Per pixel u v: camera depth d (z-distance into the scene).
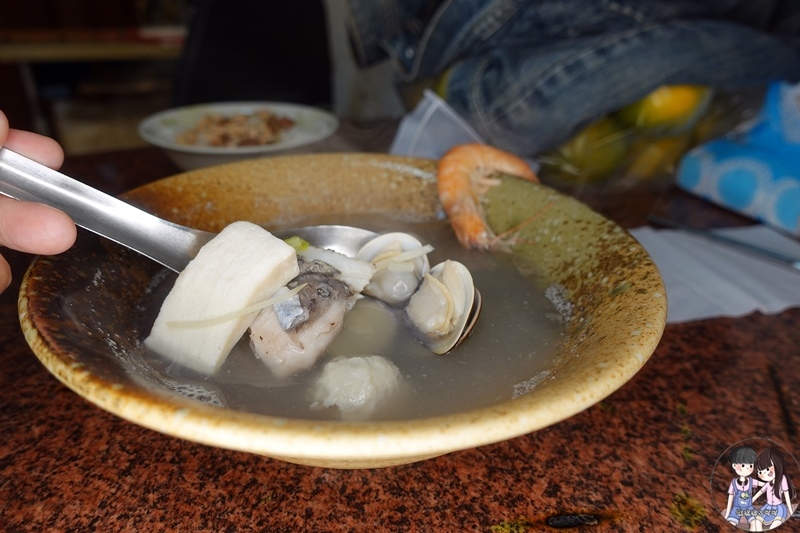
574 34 0.31
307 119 0.42
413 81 0.36
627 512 0.14
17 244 0.14
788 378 0.20
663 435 0.17
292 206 0.23
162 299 0.18
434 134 0.30
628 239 0.17
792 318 0.23
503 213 0.22
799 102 0.32
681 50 0.27
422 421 0.10
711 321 0.23
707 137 0.33
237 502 0.14
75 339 0.12
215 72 0.55
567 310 0.17
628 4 0.29
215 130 0.37
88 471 0.15
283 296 0.16
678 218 0.32
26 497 0.14
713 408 0.18
